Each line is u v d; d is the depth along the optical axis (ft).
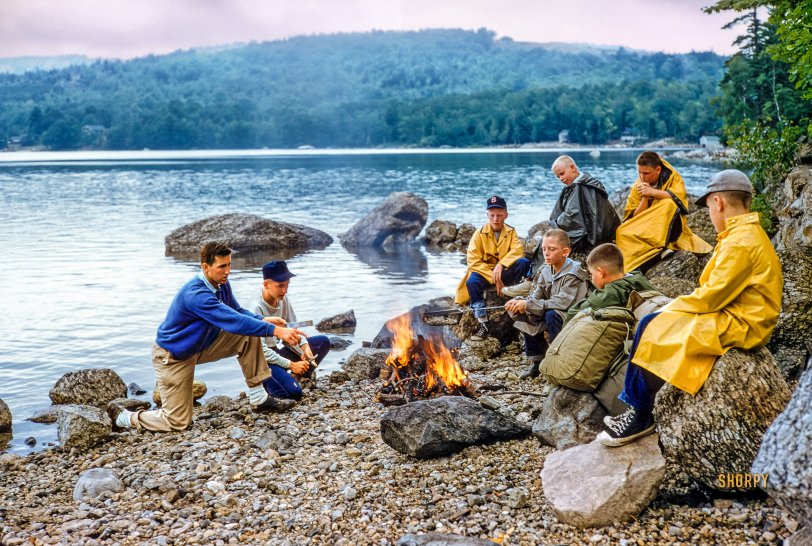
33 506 18.13
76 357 33.22
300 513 16.57
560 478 15.84
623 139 602.44
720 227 15.99
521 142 622.95
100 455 21.67
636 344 15.76
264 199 118.93
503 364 28.63
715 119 544.62
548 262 25.08
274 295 26.21
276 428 22.82
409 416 19.40
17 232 78.33
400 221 73.41
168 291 47.52
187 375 23.52
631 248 29.12
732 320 15.34
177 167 247.50
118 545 15.44
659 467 15.21
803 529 12.91
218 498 17.58
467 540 13.92
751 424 15.17
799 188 38.91
